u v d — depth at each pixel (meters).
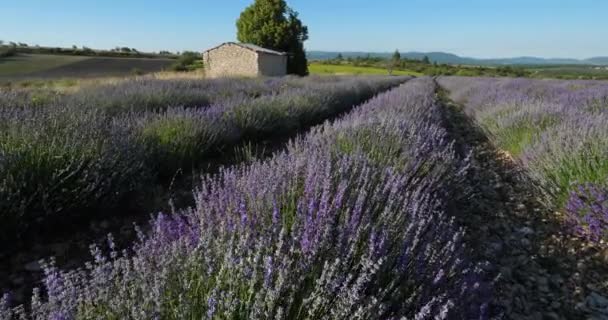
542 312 2.46
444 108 14.20
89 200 3.19
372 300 1.47
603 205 3.19
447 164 3.83
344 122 4.66
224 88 12.22
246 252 1.67
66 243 2.96
